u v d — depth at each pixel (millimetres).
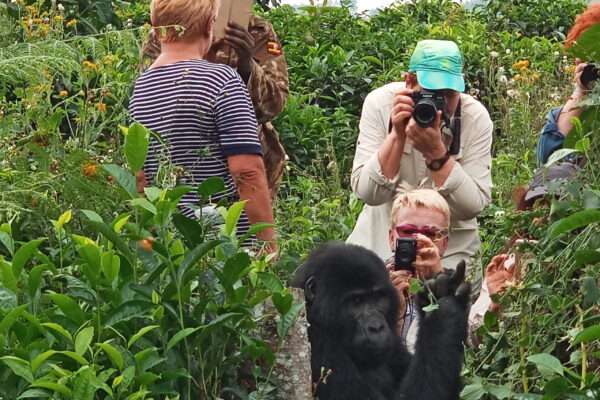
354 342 6570
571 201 5645
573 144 6137
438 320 6383
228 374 5383
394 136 8125
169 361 5066
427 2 20266
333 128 14406
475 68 16500
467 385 5672
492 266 6957
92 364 4664
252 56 8648
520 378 5719
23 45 7914
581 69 7551
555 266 5797
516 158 12117
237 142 7324
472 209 8141
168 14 7488
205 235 5523
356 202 10555
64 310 4992
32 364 4652
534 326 5758
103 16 12672
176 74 7402
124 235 5094
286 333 5395
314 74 15805
